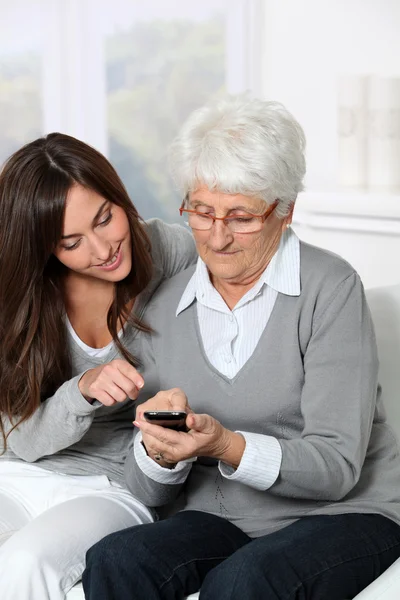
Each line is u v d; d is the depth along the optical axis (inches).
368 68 147.2
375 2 144.6
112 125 192.1
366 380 76.0
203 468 82.0
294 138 76.2
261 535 78.3
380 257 133.9
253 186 73.7
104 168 82.9
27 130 197.9
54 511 80.0
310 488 73.1
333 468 73.4
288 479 72.6
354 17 148.3
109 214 82.7
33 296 84.7
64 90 193.8
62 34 191.9
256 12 167.9
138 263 86.7
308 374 76.7
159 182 190.4
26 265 83.1
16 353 85.4
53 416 82.8
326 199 136.3
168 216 191.2
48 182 80.6
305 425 76.3
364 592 68.0
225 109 76.2
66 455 88.6
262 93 169.3
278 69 164.9
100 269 83.7
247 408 78.6
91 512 79.7
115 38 188.7
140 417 74.8
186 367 81.8
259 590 67.7
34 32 193.8
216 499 80.6
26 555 73.8
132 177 192.9
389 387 90.7
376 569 72.9
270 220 77.3
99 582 71.4
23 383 85.2
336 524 74.0
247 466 72.1
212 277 82.7
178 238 95.4
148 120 188.7
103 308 88.7
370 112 138.4
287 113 76.6
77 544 76.3
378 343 92.1
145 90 187.8
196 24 179.3
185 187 76.8
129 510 81.8
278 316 78.5
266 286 79.4
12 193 81.7
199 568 73.8
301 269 79.2
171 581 72.2
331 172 154.8
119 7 187.3
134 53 187.6
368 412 75.7
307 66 157.9
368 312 78.5
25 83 196.4
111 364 78.4
